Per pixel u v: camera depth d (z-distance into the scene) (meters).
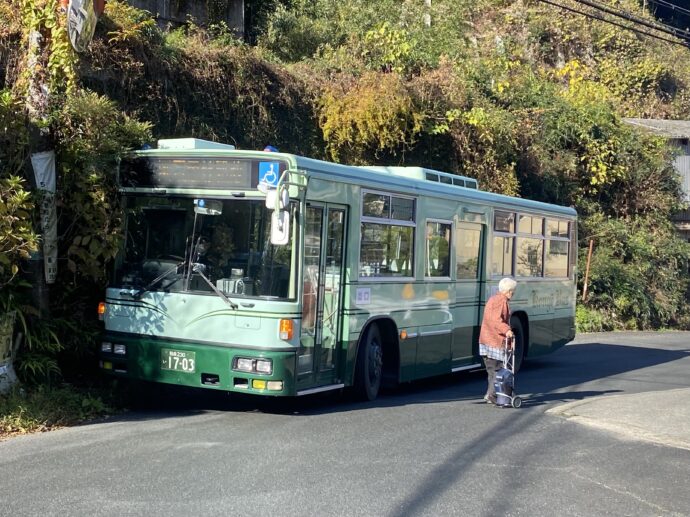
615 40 41.12
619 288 27.45
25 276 9.54
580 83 32.41
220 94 15.88
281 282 8.97
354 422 9.30
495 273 14.00
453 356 12.87
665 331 28.12
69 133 9.97
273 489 6.45
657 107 40.34
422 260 11.92
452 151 22.16
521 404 11.23
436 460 7.64
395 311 11.23
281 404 10.38
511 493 6.68
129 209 9.83
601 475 7.42
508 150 24.05
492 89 25.77
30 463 7.05
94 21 9.75
